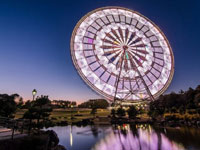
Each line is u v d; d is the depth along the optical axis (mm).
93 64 76125
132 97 75125
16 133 12383
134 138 24250
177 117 44969
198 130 27344
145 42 92562
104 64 78750
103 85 73562
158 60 89062
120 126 45969
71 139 26250
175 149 15781
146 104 73125
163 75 85750
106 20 90188
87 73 72875
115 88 74875
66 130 40250
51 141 14328
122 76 78938
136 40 91312
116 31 89562
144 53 88938
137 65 84875
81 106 138375
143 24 98562
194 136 21609
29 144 10742
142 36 94062
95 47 80438
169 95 58500
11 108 22859
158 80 83750
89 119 65625
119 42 87500
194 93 48719
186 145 16828
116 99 72250
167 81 85000
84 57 75312
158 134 26156
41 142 11781
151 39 94625
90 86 70875
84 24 82438
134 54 87312
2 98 22859
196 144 16906
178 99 53719
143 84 79438
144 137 24297
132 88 77375
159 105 60125
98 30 85438
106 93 72250
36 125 23609
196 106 45500
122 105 71750
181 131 27484
